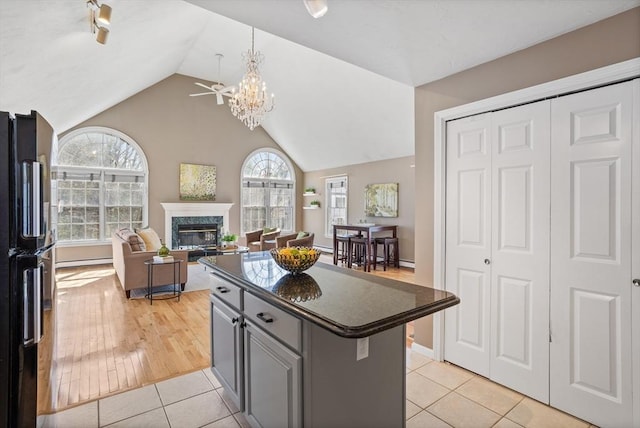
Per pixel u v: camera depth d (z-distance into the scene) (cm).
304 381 137
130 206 699
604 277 185
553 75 201
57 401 215
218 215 790
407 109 567
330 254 839
